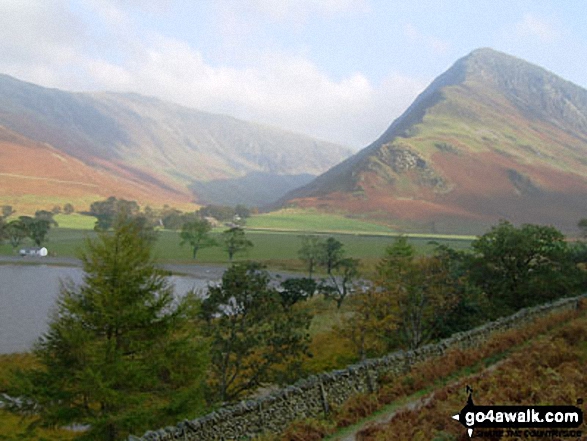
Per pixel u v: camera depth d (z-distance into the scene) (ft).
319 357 137.28
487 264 144.36
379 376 66.49
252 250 577.43
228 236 483.10
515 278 139.85
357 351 132.36
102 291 70.85
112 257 73.26
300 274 388.37
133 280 74.33
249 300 105.29
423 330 125.70
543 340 71.41
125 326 73.41
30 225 521.24
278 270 410.31
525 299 134.82
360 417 55.47
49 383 69.46
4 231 526.57
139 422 67.77
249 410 53.88
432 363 69.21
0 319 213.05
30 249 496.23
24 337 184.34
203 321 105.40
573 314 94.48
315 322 179.42
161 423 69.92
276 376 104.12
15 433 93.45
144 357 73.41
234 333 102.17
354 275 214.90
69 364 71.31
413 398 59.57
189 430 49.55
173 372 74.08
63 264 435.94
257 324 105.29
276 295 115.24
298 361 110.63
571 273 141.69
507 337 79.71
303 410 57.98
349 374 63.36
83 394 69.62
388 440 43.19
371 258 462.19
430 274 123.85
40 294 282.56
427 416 46.21
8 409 69.36
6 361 143.84
